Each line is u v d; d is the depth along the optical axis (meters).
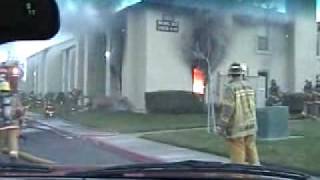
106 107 15.24
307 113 21.39
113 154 8.49
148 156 8.64
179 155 8.95
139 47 20.88
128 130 12.81
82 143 9.01
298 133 12.83
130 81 19.77
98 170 1.88
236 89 6.89
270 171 1.98
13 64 7.43
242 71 7.10
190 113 20.58
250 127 6.96
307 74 26.84
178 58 22.34
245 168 1.96
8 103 7.94
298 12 26.47
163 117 18.06
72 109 12.06
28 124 8.53
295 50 26.50
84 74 12.89
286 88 26.30
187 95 21.52
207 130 13.21
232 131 6.91
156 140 11.16
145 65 21.48
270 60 25.92
